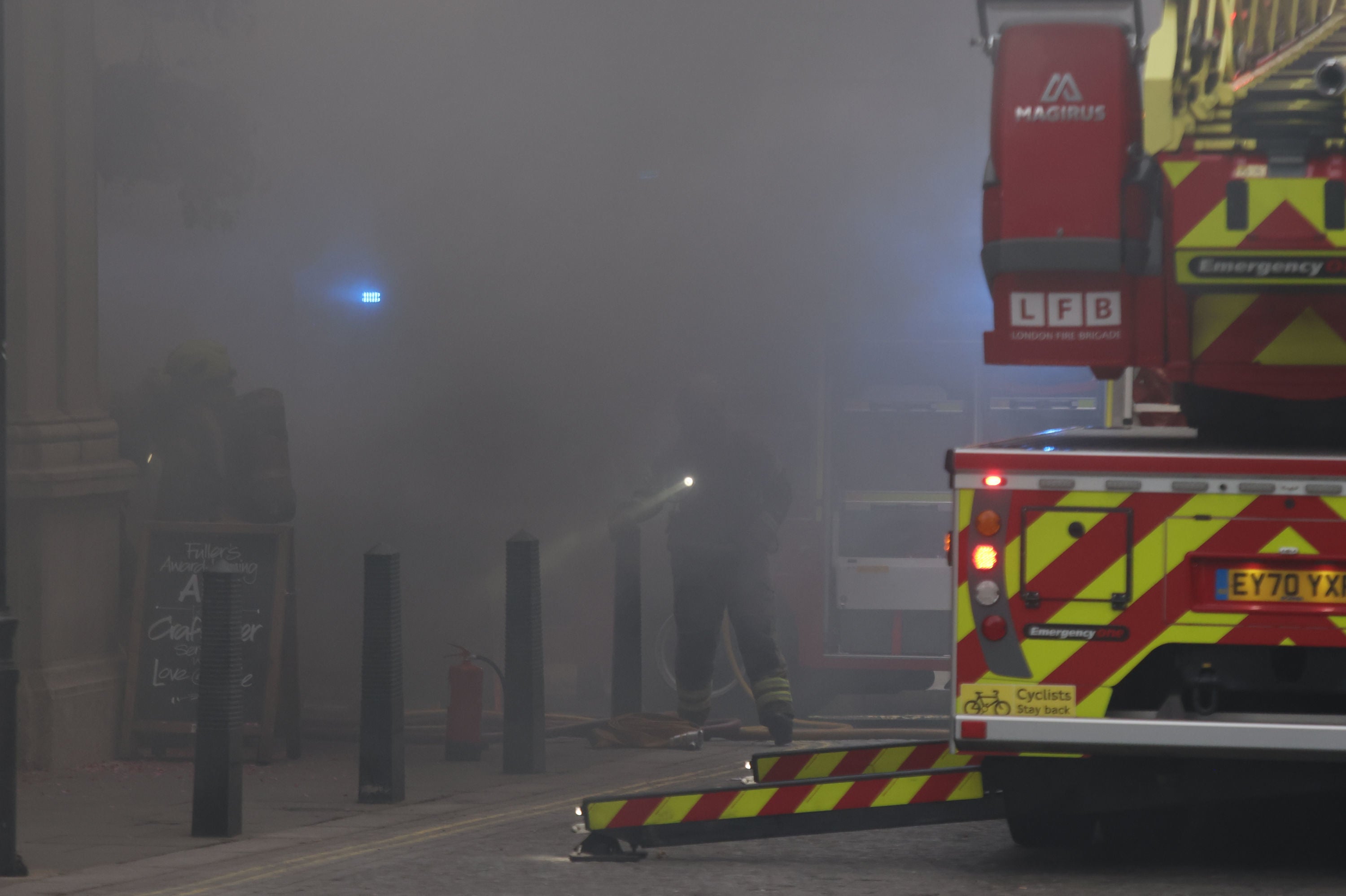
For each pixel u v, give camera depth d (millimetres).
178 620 23141
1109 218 14344
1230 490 13906
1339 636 13742
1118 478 14047
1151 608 14000
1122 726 13969
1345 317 14484
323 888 14727
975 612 14227
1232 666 14055
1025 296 14703
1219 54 14055
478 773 22078
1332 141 13969
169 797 20094
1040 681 14133
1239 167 14031
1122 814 15789
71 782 21047
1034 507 14172
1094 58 14375
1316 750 13656
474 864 15789
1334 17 14227
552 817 18656
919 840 16828
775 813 15680
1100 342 14672
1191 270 14062
